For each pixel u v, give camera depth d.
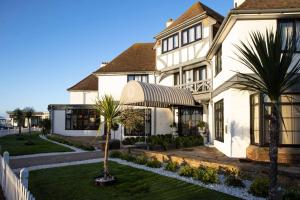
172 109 28.20
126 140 25.50
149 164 14.02
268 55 6.75
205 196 9.12
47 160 17.08
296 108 14.29
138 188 10.35
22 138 34.75
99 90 31.81
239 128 15.52
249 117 15.48
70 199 9.38
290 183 9.89
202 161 12.94
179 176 11.80
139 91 20.75
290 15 14.95
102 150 21.72
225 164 11.98
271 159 6.93
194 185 10.36
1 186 11.03
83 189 10.46
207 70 23.95
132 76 31.09
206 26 23.58
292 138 14.25
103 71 31.58
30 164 15.78
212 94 22.34
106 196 9.59
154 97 21.05
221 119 18.61
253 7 15.09
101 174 12.10
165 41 28.36
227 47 17.08
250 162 13.34
